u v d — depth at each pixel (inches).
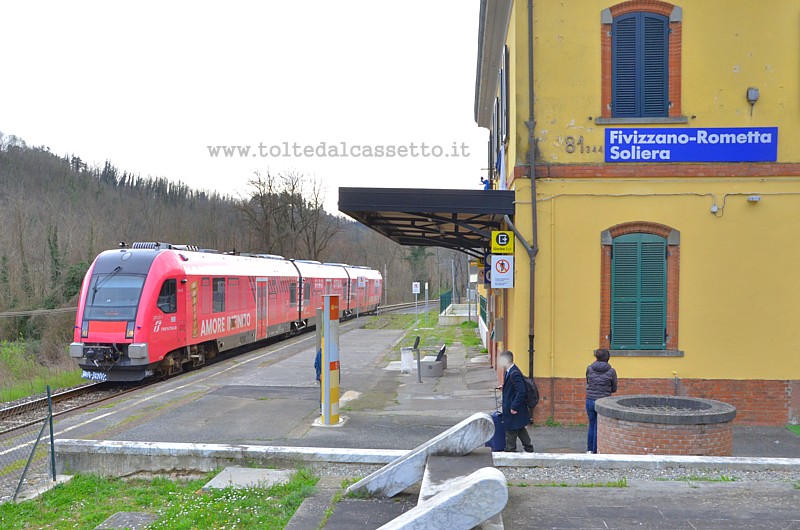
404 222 627.8
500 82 637.9
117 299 695.1
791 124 461.7
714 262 464.8
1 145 2257.6
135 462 335.0
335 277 1617.9
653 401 359.9
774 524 242.4
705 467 313.0
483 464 257.3
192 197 2854.3
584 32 467.8
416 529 194.2
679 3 463.2
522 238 465.7
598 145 466.6
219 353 939.3
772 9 461.1
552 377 466.9
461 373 751.7
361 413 504.7
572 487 289.0
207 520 260.8
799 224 461.7
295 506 274.8
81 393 677.3
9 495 304.8
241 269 960.9
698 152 462.9
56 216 1768.0
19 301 1433.3
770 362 461.7
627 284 468.4
